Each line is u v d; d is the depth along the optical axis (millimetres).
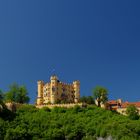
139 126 199500
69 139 193500
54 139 192750
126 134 191875
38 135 193500
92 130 196500
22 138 189125
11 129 193125
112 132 192375
